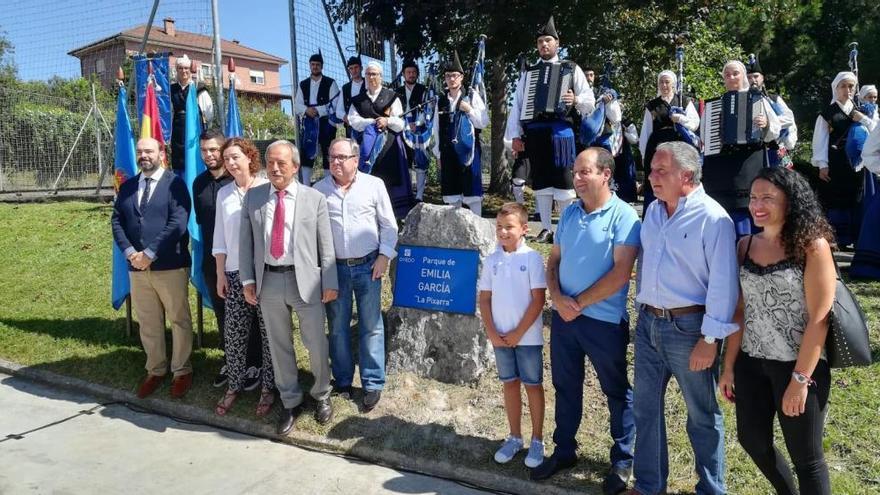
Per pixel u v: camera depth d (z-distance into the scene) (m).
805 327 2.98
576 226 3.75
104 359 5.93
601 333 3.71
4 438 4.68
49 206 12.18
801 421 3.02
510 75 13.69
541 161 6.88
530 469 4.07
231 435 4.76
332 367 5.10
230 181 5.25
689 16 12.20
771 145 6.24
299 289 4.48
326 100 9.44
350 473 4.20
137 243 5.18
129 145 6.33
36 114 14.55
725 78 6.03
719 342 3.32
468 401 4.93
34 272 8.25
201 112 7.67
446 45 12.70
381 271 4.86
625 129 9.09
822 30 20.98
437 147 7.58
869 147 6.20
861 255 6.83
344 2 12.13
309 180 9.63
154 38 12.72
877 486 3.66
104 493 3.95
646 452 3.57
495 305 4.09
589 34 11.79
